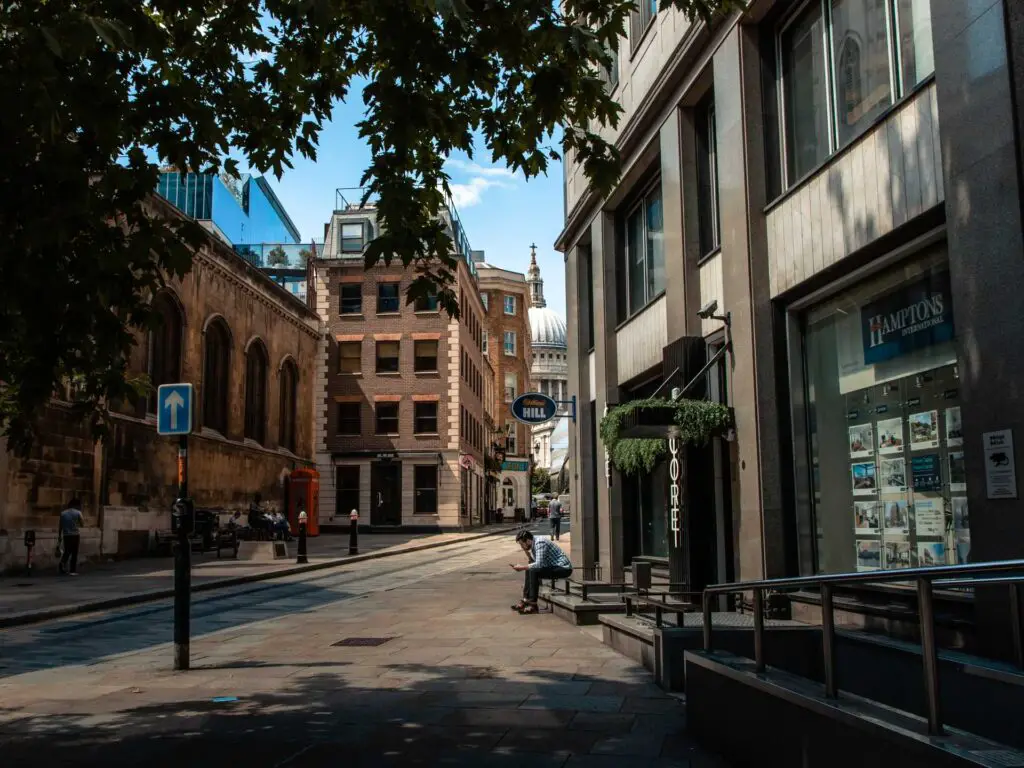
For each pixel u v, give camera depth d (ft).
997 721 14.69
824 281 29.99
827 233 28.91
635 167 48.44
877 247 26.48
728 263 34.94
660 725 19.72
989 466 20.44
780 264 32.24
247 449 115.65
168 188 186.70
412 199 20.89
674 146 42.14
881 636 19.53
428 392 153.89
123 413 83.76
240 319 114.52
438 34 17.40
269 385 126.31
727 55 35.29
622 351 53.21
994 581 12.09
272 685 24.79
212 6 22.40
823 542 30.60
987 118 20.75
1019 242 19.77
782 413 32.42
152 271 20.30
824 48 30.53
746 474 32.89
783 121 33.22
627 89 50.21
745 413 33.14
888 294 27.07
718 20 35.45
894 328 26.76
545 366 517.96
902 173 24.91
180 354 95.81
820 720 13.05
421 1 15.69
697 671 18.39
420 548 107.14
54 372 21.13
